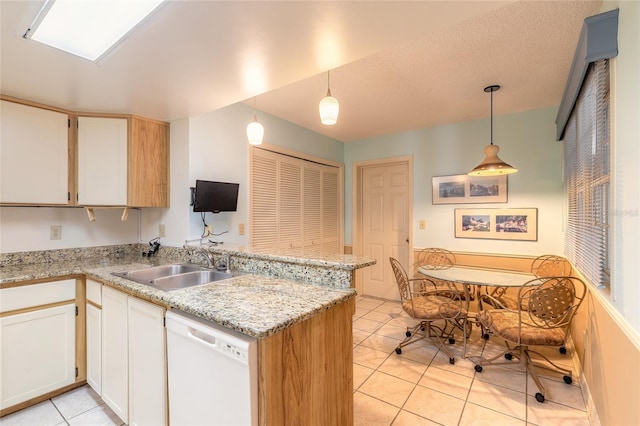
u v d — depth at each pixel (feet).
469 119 11.55
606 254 5.30
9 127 6.53
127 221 9.18
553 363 7.97
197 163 8.22
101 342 6.26
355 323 11.15
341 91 8.84
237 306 4.25
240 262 6.73
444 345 9.20
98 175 7.61
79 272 6.78
